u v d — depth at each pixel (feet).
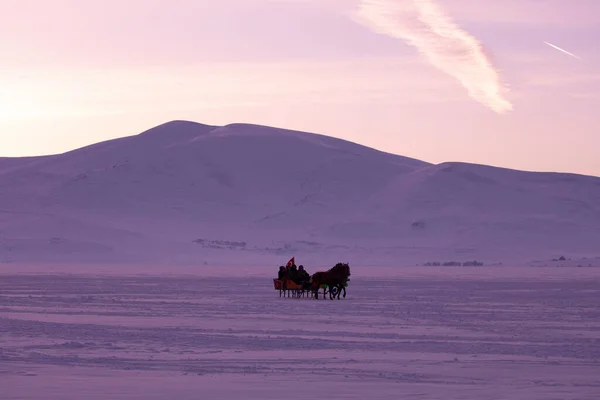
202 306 324.60
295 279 387.34
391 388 127.85
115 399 116.88
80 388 126.21
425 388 128.36
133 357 164.45
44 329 218.18
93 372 143.43
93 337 200.13
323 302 356.18
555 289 490.08
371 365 155.43
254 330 222.07
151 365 153.58
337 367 152.46
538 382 135.44
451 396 120.88
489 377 140.67
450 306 330.34
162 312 290.35
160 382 132.87
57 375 139.44
